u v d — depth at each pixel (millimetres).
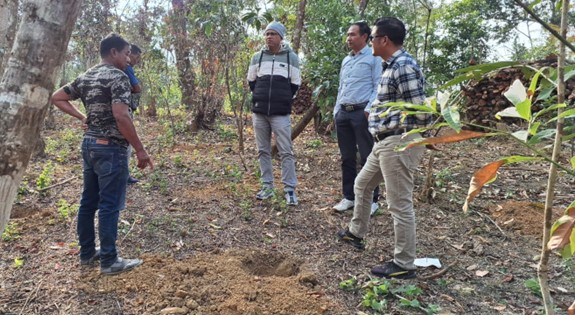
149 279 2758
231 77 6672
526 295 2752
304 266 3053
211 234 3529
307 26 6391
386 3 6496
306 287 2746
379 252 3305
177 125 8422
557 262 3154
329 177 5242
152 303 2523
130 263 2881
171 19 7148
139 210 3951
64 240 3346
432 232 3697
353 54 4008
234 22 5746
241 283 2736
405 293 2691
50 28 1428
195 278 2801
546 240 1368
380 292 2697
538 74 1350
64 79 10828
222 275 2836
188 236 3473
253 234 3568
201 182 4855
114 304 2516
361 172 3133
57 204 4113
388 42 2775
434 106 1347
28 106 1442
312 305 2539
